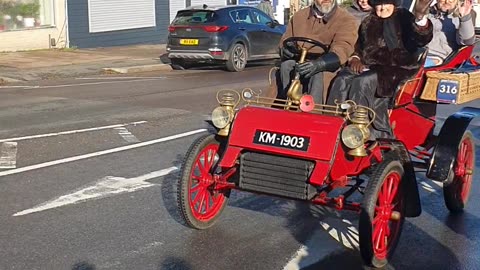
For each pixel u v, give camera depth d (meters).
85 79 16.33
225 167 5.50
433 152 6.04
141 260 5.33
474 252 5.70
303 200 5.27
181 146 9.06
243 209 6.61
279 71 6.14
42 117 10.85
